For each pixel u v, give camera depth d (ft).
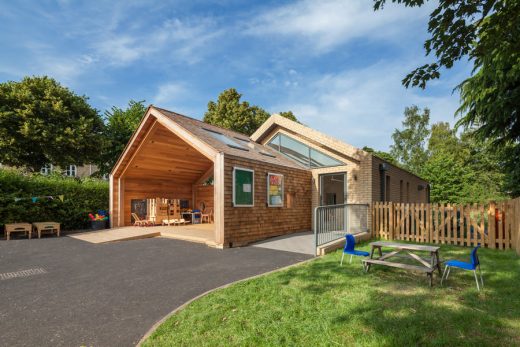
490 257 26.20
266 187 38.47
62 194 45.75
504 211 30.86
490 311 13.73
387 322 12.49
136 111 91.50
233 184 32.91
